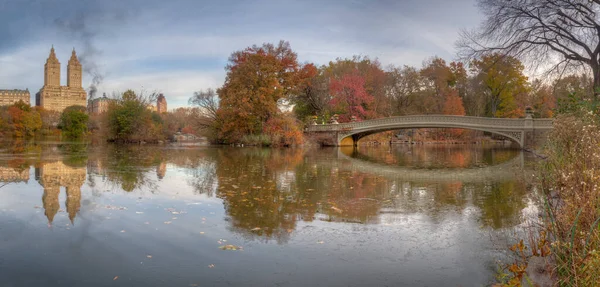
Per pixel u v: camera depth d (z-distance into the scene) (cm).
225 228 588
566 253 390
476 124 2973
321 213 704
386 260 461
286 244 514
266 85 3428
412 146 4162
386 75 5234
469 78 5344
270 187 998
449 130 5191
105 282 383
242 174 1273
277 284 386
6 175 1143
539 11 1530
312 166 1612
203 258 455
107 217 641
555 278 388
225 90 3556
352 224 626
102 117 4375
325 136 3759
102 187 949
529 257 458
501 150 3241
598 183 412
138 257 454
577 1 1444
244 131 3559
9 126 5575
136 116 4094
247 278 399
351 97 4509
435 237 556
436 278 409
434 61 5625
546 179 616
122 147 3003
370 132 3853
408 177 1264
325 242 527
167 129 4738
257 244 512
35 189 909
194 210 707
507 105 5012
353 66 5241
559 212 473
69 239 518
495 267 440
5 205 725
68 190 900
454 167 1659
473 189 1009
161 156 2044
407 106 5447
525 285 377
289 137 3391
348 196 883
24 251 468
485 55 1745
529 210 735
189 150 2698
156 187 967
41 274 400
